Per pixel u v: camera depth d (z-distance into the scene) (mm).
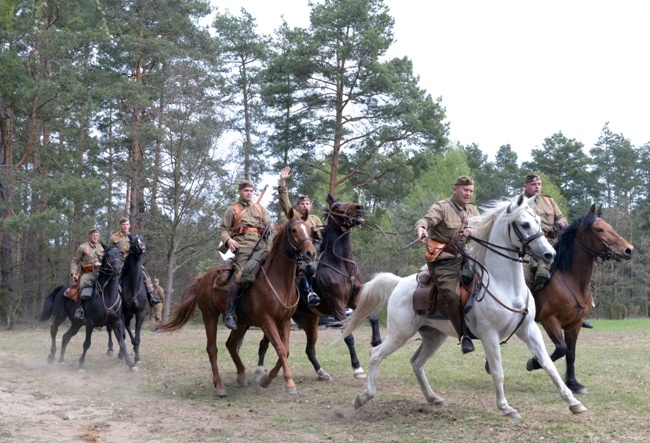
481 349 14695
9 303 27312
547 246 7180
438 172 44156
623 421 7195
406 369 11711
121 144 33938
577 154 63938
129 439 7246
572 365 9211
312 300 10125
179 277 40062
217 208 30141
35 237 29875
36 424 7883
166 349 16000
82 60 34000
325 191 35000
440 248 7809
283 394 9633
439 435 6996
